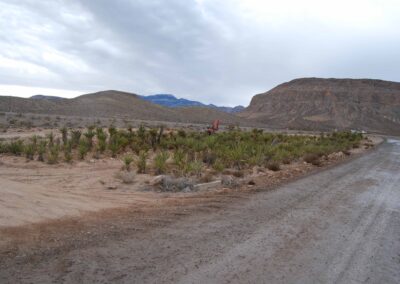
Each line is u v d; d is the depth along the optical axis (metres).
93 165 14.84
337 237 7.22
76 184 10.98
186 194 10.49
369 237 7.38
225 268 5.32
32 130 34.28
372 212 9.58
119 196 9.78
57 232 6.39
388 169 19.86
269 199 10.32
